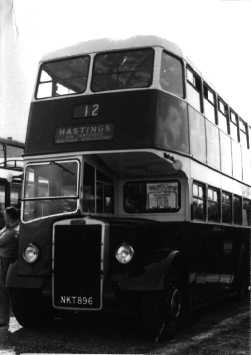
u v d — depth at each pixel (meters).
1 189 11.87
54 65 8.17
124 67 7.71
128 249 6.77
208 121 9.61
